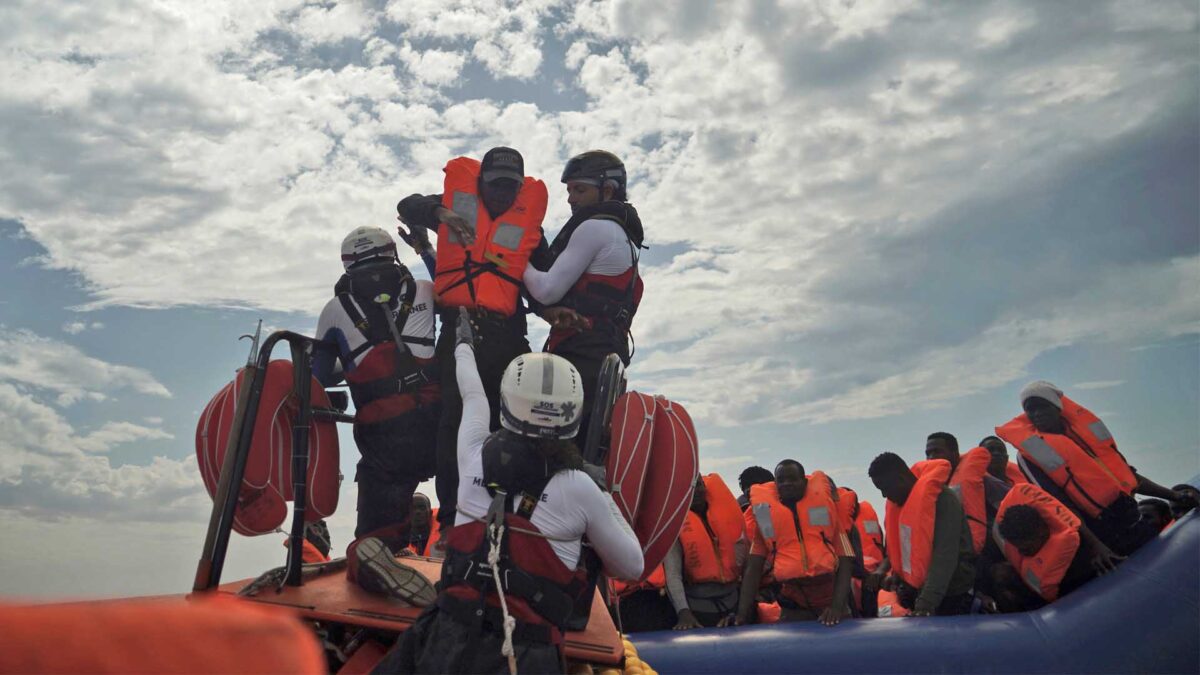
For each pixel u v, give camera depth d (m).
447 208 4.53
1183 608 5.57
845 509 7.53
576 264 4.42
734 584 7.14
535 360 3.27
